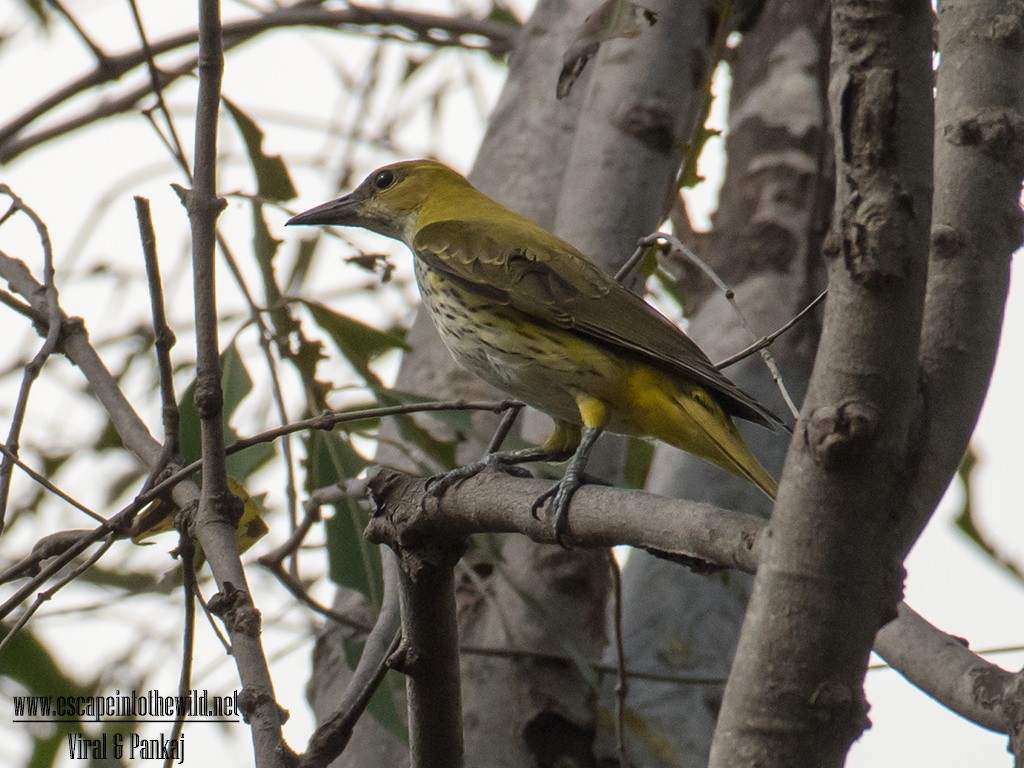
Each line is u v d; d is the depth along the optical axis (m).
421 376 12.45
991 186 6.33
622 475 11.60
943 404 5.87
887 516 5.00
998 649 9.41
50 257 8.80
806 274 13.95
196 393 7.09
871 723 5.70
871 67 4.84
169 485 7.52
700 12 12.07
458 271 11.04
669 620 12.51
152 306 7.65
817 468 4.91
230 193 10.60
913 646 7.99
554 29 13.51
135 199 7.43
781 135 14.63
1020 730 6.95
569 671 11.14
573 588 11.38
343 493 9.28
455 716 7.11
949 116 6.58
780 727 5.01
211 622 7.19
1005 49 6.64
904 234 4.80
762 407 9.45
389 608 8.42
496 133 13.28
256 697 6.52
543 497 6.76
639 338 10.04
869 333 4.85
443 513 6.92
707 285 14.33
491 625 11.36
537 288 10.61
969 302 6.07
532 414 12.19
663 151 11.78
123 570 13.04
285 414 10.07
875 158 4.84
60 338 8.67
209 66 7.14
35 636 12.02
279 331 10.97
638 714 11.48
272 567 9.49
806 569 4.97
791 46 15.20
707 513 5.87
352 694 7.71
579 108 12.98
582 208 11.63
